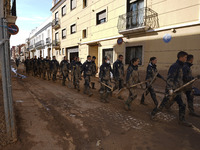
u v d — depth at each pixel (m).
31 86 8.27
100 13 13.26
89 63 6.46
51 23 23.94
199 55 6.91
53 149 2.50
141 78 9.60
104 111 4.45
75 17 17.03
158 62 8.61
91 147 2.64
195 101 5.63
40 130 3.08
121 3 10.77
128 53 10.62
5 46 2.38
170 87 3.32
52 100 5.52
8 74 2.44
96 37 13.69
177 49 7.71
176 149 2.56
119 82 6.03
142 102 5.21
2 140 2.52
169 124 3.60
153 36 8.79
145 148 2.60
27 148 2.47
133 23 9.87
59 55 22.25
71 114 4.13
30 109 4.25
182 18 7.49
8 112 2.49
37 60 13.09
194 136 3.01
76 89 7.84
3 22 2.33
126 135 3.05
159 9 8.41
